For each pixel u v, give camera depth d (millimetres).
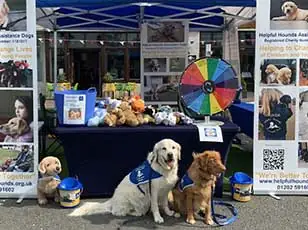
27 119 3121
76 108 3018
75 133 2949
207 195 2617
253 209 2924
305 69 3145
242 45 9922
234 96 3150
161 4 3650
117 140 3014
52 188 2977
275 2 3086
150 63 5590
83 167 3070
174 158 2594
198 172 2582
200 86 3143
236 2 3752
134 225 2615
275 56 3137
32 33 3047
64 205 2926
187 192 2625
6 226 2611
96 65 12242
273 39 3121
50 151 4598
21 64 3078
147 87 5602
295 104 3174
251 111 4238
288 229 2584
